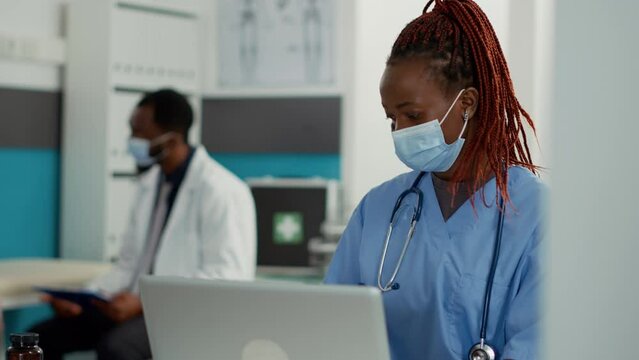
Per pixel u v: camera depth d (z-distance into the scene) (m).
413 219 1.44
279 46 4.44
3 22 4.21
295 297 1.11
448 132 1.38
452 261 1.39
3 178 4.23
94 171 4.27
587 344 0.63
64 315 3.17
